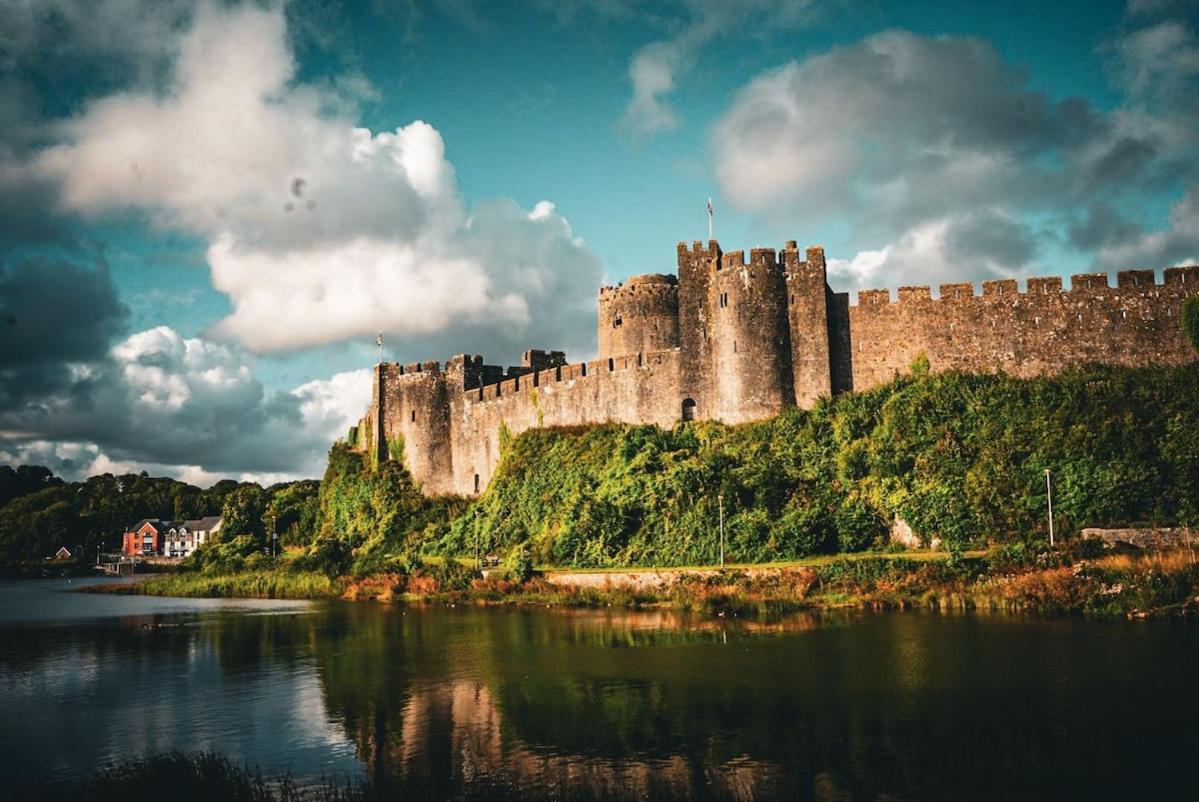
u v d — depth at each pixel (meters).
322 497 110.44
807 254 73.31
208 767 29.52
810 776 27.59
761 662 41.31
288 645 53.38
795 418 70.12
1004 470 58.41
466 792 27.22
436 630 55.91
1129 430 57.50
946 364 69.12
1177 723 30.86
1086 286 66.25
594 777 28.05
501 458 90.69
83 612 78.19
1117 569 48.66
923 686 36.06
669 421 78.44
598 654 45.25
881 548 59.38
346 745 32.28
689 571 60.22
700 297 78.44
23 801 27.83
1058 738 29.97
